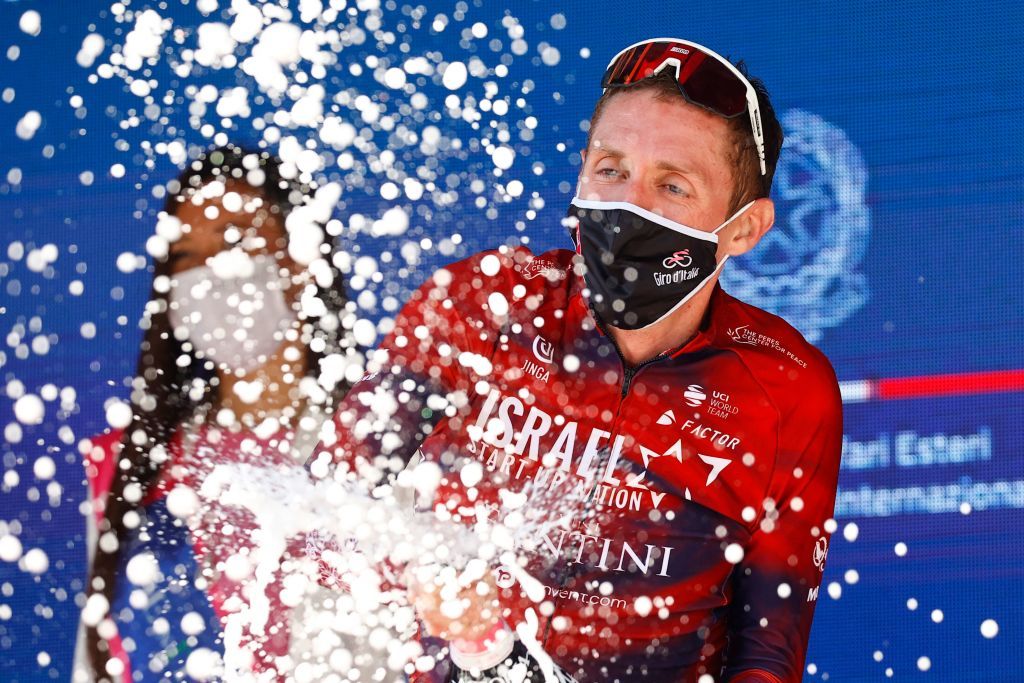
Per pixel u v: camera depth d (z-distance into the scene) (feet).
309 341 22.04
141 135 40.06
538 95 38.32
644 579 19.51
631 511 19.67
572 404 19.88
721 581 19.94
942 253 37.45
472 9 37.78
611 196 19.62
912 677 36.37
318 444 19.38
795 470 20.29
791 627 19.76
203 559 20.51
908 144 37.91
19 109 41.04
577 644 19.42
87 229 40.01
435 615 16.79
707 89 19.26
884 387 37.24
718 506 19.81
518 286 20.27
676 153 19.17
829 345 37.47
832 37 38.60
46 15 40.78
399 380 19.63
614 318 19.72
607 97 20.18
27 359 39.27
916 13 38.24
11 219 40.22
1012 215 37.35
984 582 36.29
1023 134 37.58
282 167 22.43
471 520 19.42
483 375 19.80
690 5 38.99
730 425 19.99
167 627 20.26
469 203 36.81
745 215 20.54
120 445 21.47
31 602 37.40
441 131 36.96
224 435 21.48
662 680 19.58
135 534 20.85
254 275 21.88
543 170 37.55
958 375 36.99
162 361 21.71
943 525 36.60
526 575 18.85
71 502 38.04
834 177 37.99
